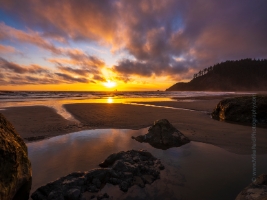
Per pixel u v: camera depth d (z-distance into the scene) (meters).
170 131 8.88
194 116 16.14
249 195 3.72
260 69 166.50
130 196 4.25
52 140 8.70
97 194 4.25
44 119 13.71
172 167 5.86
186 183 4.85
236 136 9.49
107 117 15.21
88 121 13.52
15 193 3.18
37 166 5.75
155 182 4.89
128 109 20.39
